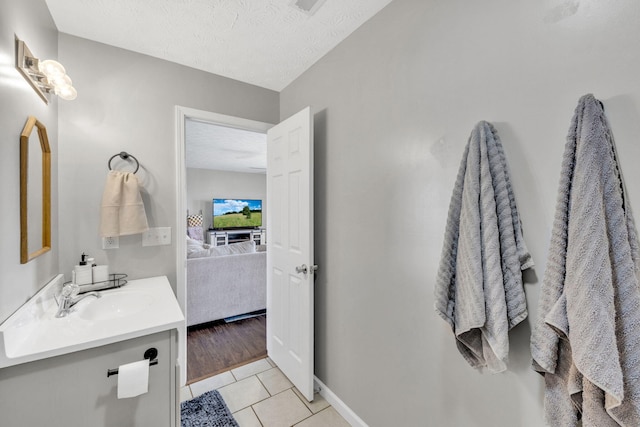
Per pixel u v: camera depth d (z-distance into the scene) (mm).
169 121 1858
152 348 1070
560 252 737
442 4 1123
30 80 1091
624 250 655
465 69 1046
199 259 2867
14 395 865
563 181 746
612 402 614
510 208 891
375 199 1441
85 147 1608
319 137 1848
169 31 1559
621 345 636
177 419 1118
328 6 1365
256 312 3322
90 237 1623
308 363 1759
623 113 704
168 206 1855
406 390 1295
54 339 955
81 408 956
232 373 2092
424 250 1207
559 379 762
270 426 1585
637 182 685
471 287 883
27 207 1061
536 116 859
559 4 814
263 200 8539
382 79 1391
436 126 1148
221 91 2055
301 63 1890
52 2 1332
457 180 994
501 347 825
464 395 1071
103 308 1387
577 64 780
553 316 709
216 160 5973
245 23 1489
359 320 1552
